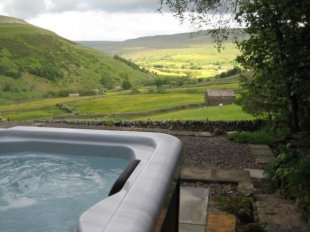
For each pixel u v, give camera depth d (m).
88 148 4.07
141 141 3.77
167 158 2.62
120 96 69.44
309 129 8.95
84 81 116.00
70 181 3.86
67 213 3.13
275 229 3.64
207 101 34.16
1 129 4.44
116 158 3.88
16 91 100.19
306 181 4.27
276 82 8.21
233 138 8.58
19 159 4.26
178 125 11.40
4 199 3.47
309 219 3.79
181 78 98.56
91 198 3.45
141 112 40.94
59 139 4.23
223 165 6.40
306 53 7.44
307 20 7.39
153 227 1.74
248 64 8.54
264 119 10.52
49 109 60.19
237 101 10.66
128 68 142.88
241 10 7.96
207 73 167.00
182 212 3.99
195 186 5.14
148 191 2.01
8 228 2.87
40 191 3.62
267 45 8.01
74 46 138.50
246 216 3.96
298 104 8.90
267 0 7.40
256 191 4.95
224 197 4.59
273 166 5.22
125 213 1.73
